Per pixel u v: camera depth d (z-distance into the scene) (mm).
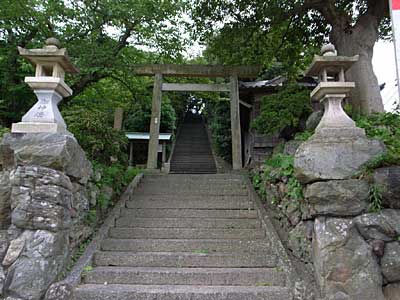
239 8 6527
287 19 6746
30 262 2557
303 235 3098
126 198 4770
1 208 2752
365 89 5391
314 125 4660
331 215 2703
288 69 7867
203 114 20969
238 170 6871
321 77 3289
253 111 9891
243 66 7836
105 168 4512
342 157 2789
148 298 2754
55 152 2795
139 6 5848
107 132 4477
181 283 3035
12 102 5805
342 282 2516
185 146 16125
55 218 2717
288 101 5938
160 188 5336
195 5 6727
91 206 3830
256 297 2766
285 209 3699
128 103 9000
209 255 3393
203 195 5035
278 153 5090
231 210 4500
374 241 2607
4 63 5637
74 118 4293
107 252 3490
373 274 2525
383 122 4031
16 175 2723
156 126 7434
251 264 3344
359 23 5949
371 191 2674
